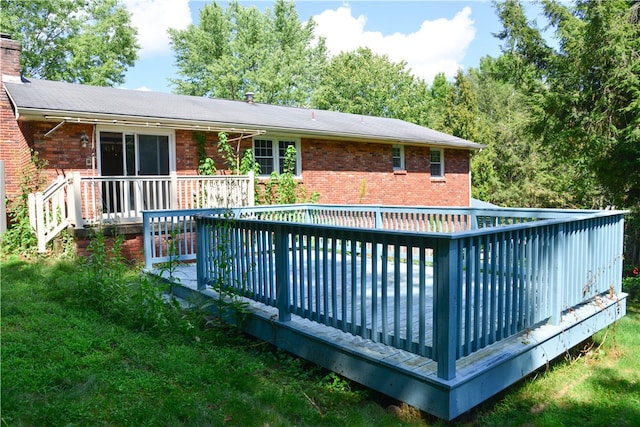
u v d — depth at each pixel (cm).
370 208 864
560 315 408
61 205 852
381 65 3512
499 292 340
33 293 552
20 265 736
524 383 379
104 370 331
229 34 3684
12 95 926
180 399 296
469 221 721
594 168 1177
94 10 2716
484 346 325
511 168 2855
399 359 327
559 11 1266
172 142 1107
